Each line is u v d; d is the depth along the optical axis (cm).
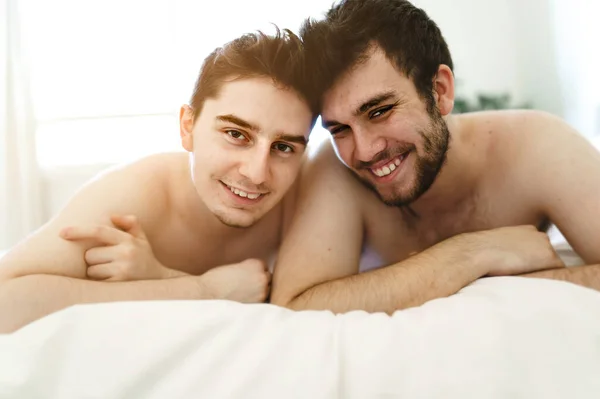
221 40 242
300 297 66
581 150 77
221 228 82
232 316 39
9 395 32
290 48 66
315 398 33
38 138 236
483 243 66
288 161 69
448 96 79
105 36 238
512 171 82
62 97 237
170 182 81
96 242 66
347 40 69
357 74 69
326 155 85
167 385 34
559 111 275
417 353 36
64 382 33
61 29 235
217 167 67
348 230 78
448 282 62
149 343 36
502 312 39
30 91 225
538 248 66
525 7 280
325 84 69
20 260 62
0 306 56
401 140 73
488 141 85
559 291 43
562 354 35
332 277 72
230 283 69
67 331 36
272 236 87
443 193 85
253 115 64
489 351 35
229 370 35
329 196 79
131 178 76
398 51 70
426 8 280
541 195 79
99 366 34
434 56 76
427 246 89
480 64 282
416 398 33
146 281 65
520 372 34
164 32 240
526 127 83
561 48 270
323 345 37
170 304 41
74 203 71
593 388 33
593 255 73
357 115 70
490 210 85
